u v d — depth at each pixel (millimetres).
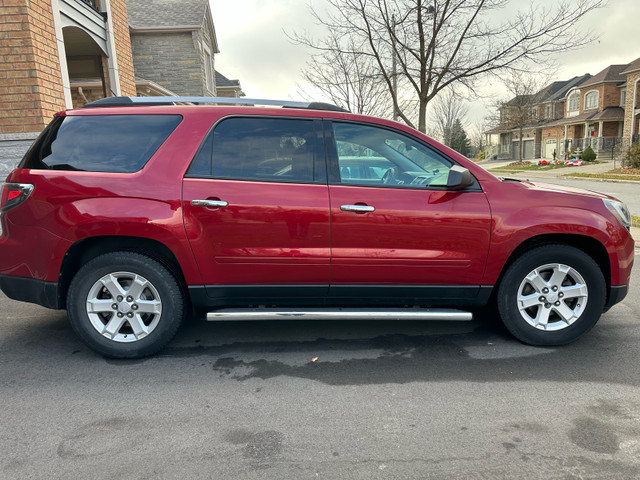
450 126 34500
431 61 8570
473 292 3570
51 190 3271
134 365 3379
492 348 3658
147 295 3439
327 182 3410
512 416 2701
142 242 3400
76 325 3361
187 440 2475
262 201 3314
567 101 42000
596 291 3559
